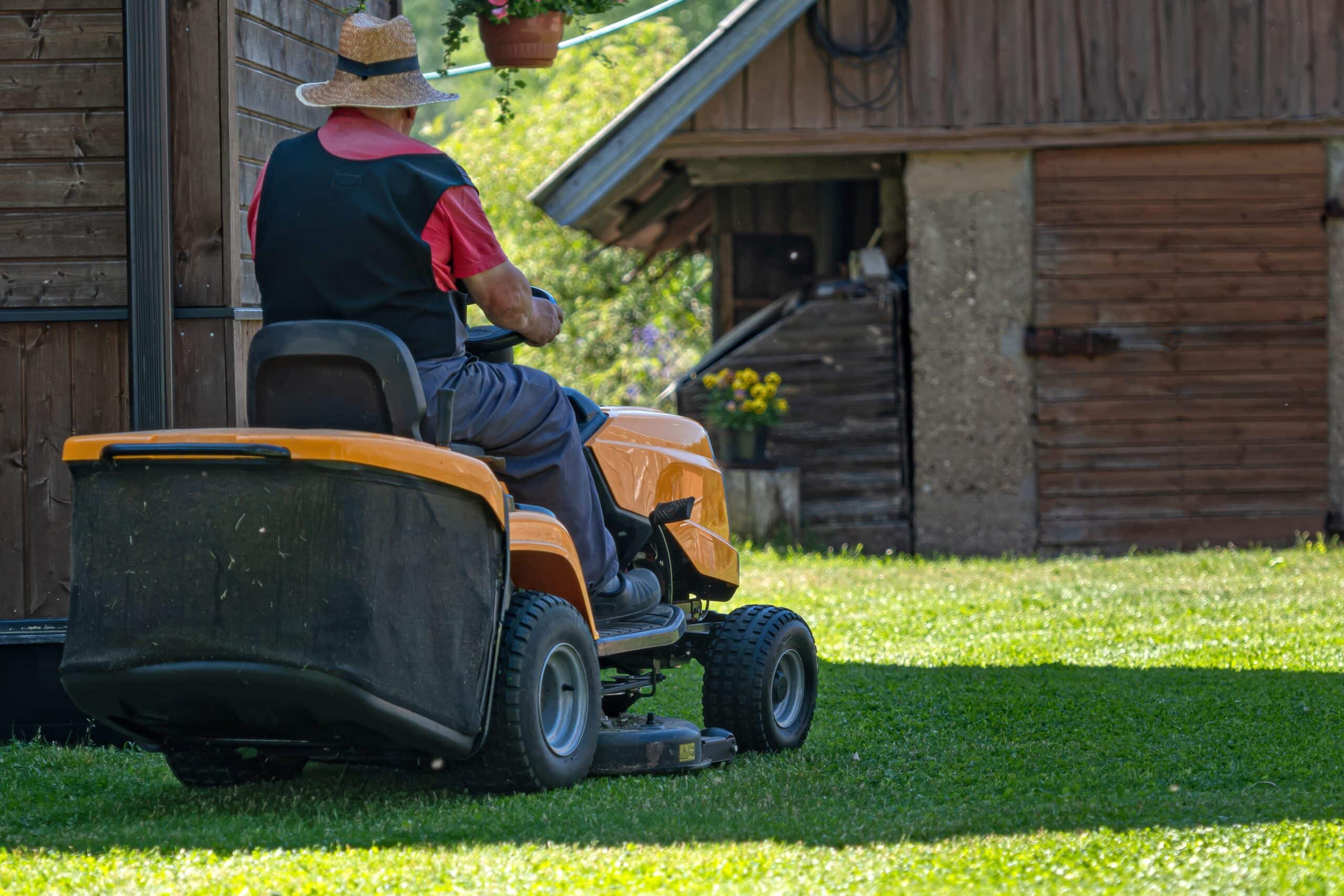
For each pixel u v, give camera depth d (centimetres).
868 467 4844
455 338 1527
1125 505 4797
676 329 9294
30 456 2012
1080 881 1161
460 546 1401
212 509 1321
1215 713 2058
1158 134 4759
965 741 1891
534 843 1293
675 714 2097
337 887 1148
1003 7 4750
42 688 1980
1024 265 4788
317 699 1312
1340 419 4806
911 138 4753
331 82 1552
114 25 1998
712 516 1952
